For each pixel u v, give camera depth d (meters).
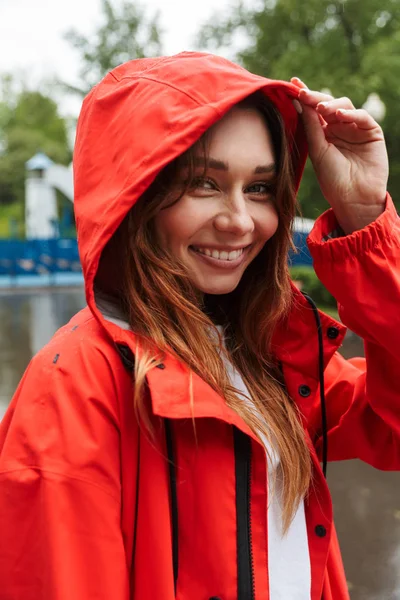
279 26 15.97
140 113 1.11
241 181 1.15
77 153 1.22
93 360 1.08
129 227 1.15
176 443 1.11
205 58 1.18
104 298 1.24
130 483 1.08
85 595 0.98
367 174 1.23
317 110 1.20
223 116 1.13
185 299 1.16
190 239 1.16
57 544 0.97
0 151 49.28
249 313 1.34
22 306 14.28
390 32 15.35
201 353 1.16
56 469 1.00
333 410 1.46
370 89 13.33
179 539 1.09
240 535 1.09
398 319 1.18
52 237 22.75
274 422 1.26
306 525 1.27
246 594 1.08
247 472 1.12
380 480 4.30
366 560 3.20
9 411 1.16
